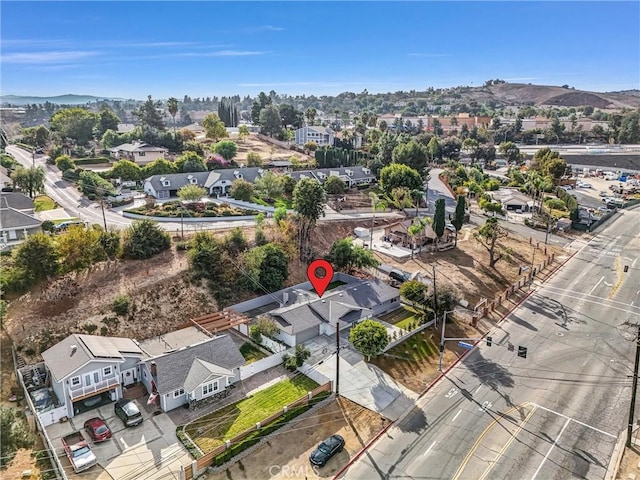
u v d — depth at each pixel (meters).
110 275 51.59
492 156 172.50
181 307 50.88
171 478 30.45
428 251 75.50
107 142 132.12
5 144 136.00
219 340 42.06
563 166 121.81
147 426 35.31
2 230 60.31
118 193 89.25
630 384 41.44
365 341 42.53
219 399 38.91
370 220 86.81
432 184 126.50
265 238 64.06
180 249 58.47
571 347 48.22
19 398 36.84
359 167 117.88
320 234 76.62
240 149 152.38
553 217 96.25
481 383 41.59
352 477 30.62
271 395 39.66
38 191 85.56
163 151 123.00
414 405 38.38
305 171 108.75
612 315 56.03
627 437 33.53
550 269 71.75
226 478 30.44
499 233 72.19
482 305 56.81
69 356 37.16
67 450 31.72
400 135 159.38
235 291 55.66
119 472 30.81
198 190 80.31
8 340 41.84
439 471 31.11
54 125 140.88
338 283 64.12
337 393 39.53
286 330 47.50
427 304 54.50
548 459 32.22
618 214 108.06
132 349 40.62
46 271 47.06
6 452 28.98
